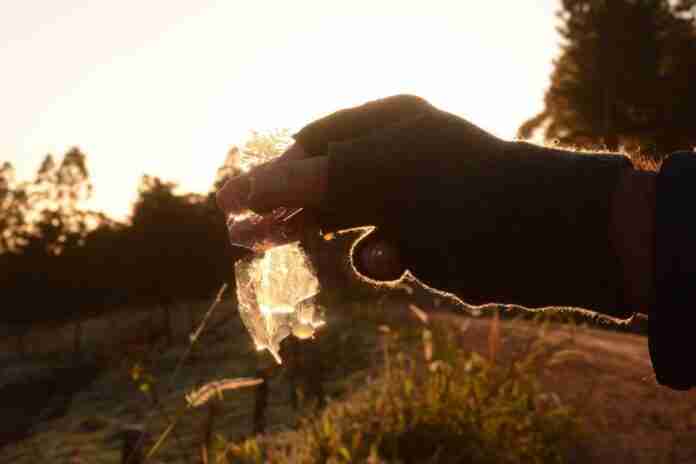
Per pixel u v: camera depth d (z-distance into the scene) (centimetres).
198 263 3966
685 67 4047
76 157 5788
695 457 497
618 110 4066
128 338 2620
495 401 541
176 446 624
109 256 5144
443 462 459
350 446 486
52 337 4675
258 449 502
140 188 4456
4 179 5859
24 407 2147
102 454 780
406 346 827
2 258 5675
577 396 633
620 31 4028
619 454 509
